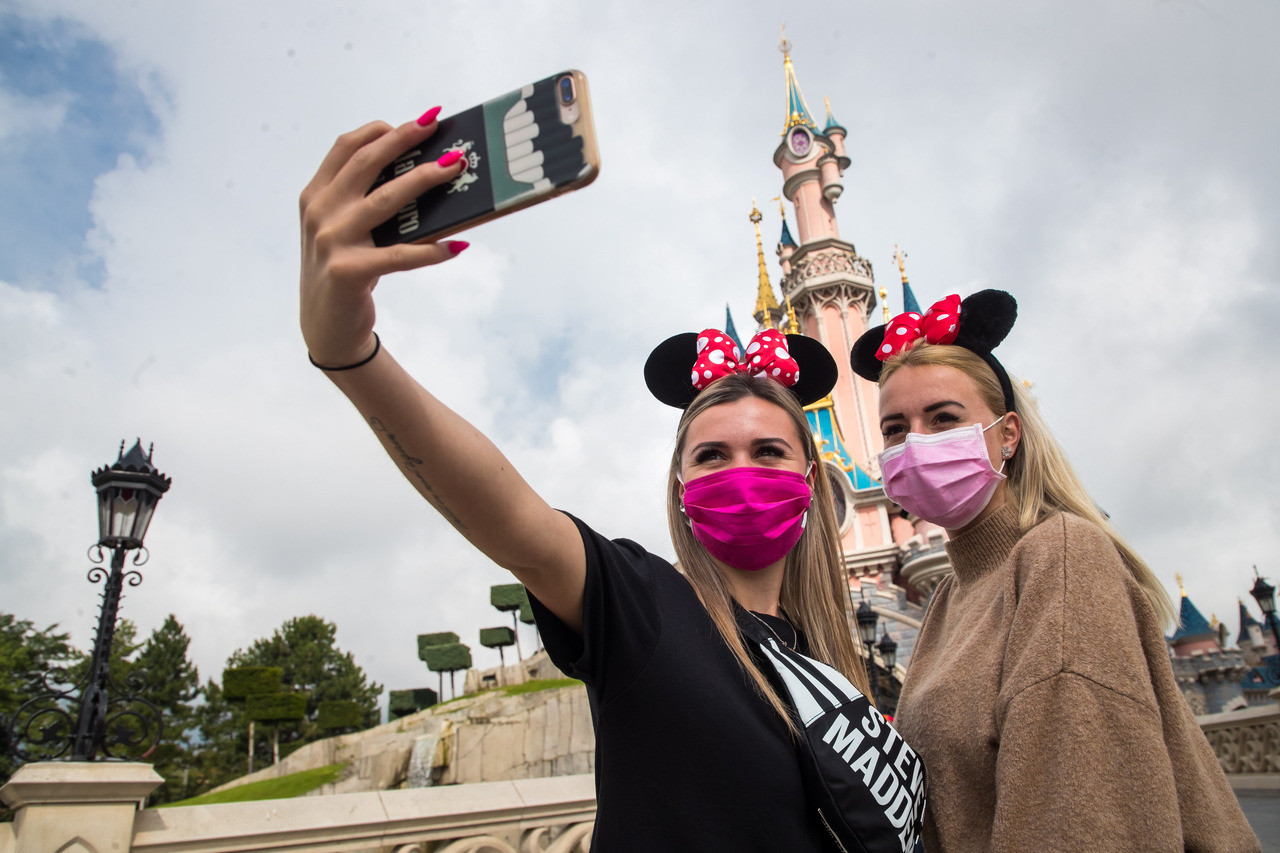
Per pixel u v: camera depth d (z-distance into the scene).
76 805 4.10
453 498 1.25
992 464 2.39
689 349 2.74
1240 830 1.79
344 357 1.08
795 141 53.59
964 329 2.62
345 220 0.96
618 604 1.50
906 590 33.91
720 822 1.46
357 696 64.94
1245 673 35.09
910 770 1.79
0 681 32.03
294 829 4.48
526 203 0.94
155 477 5.51
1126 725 1.69
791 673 1.74
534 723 26.27
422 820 4.76
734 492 2.02
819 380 2.88
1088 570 1.91
